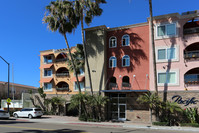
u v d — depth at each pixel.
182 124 22.08
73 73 35.09
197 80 25.25
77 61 32.50
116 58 29.75
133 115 27.38
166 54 26.16
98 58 29.88
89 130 17.69
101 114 28.09
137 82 27.88
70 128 19.11
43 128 18.66
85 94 27.33
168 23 26.44
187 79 25.64
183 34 25.58
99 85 29.25
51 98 36.47
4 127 19.06
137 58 28.34
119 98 28.75
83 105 28.41
